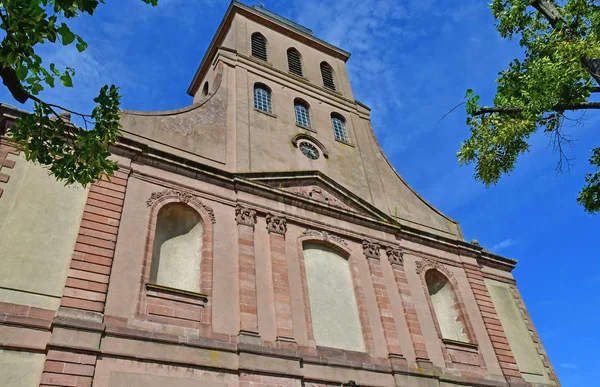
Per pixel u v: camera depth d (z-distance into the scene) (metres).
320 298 16.78
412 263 20.17
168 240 15.82
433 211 23.83
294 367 13.80
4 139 14.07
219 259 15.16
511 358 19.22
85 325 11.55
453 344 18.25
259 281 15.35
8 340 10.72
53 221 13.23
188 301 13.67
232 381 12.72
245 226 16.47
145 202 15.17
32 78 8.20
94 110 9.69
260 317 14.53
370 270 18.48
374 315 17.17
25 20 7.58
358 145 24.41
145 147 16.28
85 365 11.02
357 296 17.45
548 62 12.23
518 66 14.30
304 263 17.17
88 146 9.59
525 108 12.70
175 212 16.12
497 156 14.65
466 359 18.12
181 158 16.77
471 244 22.61
